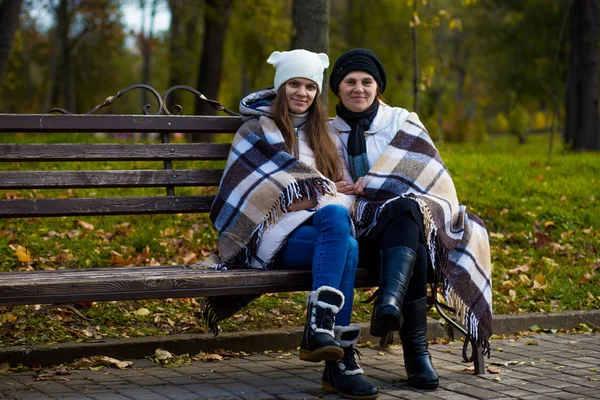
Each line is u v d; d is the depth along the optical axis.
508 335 5.37
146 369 4.27
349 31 28.11
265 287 3.86
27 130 4.31
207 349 4.67
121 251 6.49
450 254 4.16
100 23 26.83
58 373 4.12
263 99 4.52
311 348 3.64
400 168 4.25
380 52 27.61
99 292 3.56
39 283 3.46
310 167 4.14
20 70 40.75
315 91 4.41
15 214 4.26
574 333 5.47
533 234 7.82
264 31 21.16
